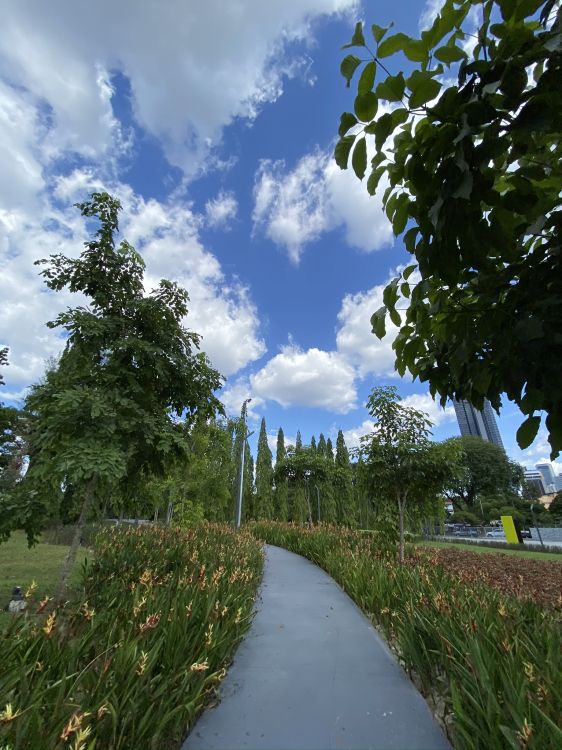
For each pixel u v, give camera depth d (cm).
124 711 199
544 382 129
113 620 288
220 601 388
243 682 317
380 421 795
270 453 3778
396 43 109
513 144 114
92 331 412
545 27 111
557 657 237
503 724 193
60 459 355
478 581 541
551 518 4056
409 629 336
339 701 286
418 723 257
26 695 182
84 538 1273
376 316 184
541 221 138
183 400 498
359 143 125
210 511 1485
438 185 120
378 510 871
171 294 491
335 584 705
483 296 151
